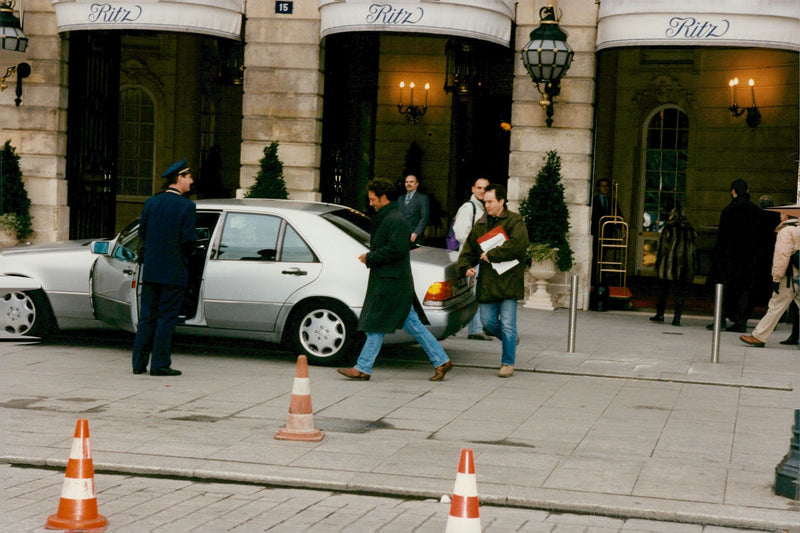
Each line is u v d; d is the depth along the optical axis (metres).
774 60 21.52
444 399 9.27
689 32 14.55
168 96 25.52
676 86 23.00
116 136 19.16
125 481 6.57
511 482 6.54
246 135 17.09
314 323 10.71
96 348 11.53
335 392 9.45
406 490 6.36
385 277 9.81
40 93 17.70
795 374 10.84
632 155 23.45
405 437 7.79
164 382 9.73
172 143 25.59
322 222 10.84
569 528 5.80
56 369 10.22
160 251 9.90
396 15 15.16
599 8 15.59
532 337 13.14
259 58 16.94
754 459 7.36
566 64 15.41
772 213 15.44
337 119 18.33
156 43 25.47
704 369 11.03
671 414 8.87
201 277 10.86
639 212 23.55
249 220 10.96
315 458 7.01
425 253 11.17
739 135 22.28
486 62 22.72
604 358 11.61
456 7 15.13
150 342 10.10
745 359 11.80
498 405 9.07
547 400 9.35
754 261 14.25
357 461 6.96
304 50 16.81
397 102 23.02
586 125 16.22
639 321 15.27
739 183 14.28
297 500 6.23
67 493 5.36
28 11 17.62
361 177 23.17
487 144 23.50
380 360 11.27
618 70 23.47
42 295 11.44
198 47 25.44
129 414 8.33
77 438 5.41
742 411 9.06
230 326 10.84
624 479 6.66
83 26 16.42
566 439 7.87
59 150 17.80
